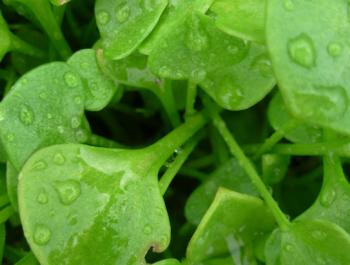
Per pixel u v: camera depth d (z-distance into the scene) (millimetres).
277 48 103
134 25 126
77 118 128
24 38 155
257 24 117
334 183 130
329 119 104
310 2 107
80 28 165
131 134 167
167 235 120
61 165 120
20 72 151
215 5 123
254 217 129
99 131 167
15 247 147
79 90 129
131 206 121
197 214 137
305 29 106
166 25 126
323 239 120
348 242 117
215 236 127
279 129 134
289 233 124
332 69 106
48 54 150
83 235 117
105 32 129
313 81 104
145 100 152
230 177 139
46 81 126
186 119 142
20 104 124
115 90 132
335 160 133
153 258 146
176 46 122
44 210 116
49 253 115
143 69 132
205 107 144
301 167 165
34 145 124
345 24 109
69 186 119
